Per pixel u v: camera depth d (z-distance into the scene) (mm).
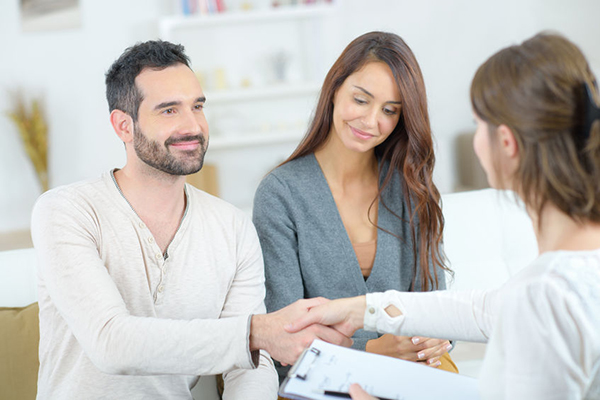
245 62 4773
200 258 1387
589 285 851
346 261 1633
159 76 1300
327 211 1637
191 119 1311
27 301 1624
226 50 4738
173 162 1307
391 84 1499
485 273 1902
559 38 890
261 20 4734
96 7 4582
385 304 1206
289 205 1623
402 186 1683
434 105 4910
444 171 4168
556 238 911
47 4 4523
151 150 1303
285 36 4785
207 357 1162
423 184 1632
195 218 1405
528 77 871
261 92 4566
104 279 1218
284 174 1658
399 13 4785
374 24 4766
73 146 4691
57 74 4602
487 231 1931
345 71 1534
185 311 1370
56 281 1218
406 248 1688
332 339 1236
